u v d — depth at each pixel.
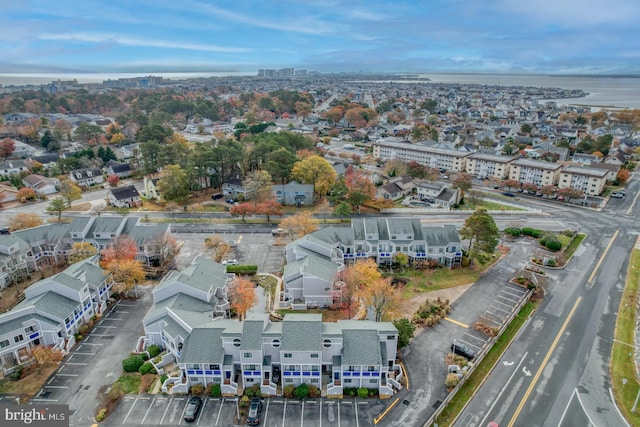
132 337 67.62
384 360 57.31
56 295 67.75
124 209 126.56
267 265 90.88
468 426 51.06
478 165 167.62
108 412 52.84
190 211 126.00
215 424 51.31
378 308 67.69
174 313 62.72
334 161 181.75
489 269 89.62
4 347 60.59
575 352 64.44
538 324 71.25
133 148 187.88
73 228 93.19
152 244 90.00
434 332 68.31
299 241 87.50
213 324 60.66
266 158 145.88
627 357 63.31
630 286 83.44
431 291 80.75
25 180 146.12
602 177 139.00
